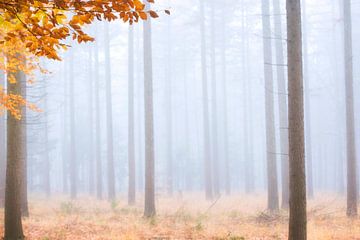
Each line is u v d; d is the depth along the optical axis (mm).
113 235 12898
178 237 13078
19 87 11211
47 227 14055
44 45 4297
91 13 3932
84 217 17719
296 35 9852
